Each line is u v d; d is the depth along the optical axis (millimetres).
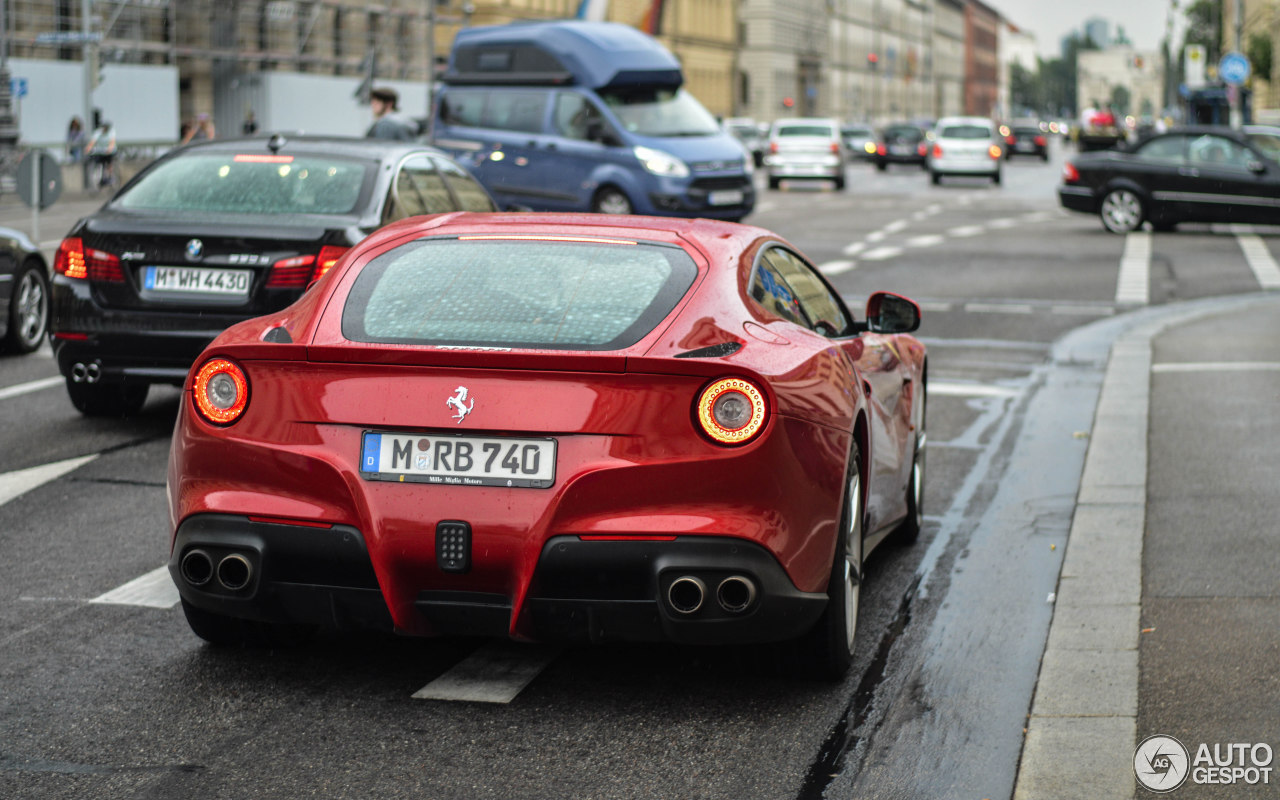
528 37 24281
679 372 4633
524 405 4648
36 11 47906
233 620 5426
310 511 4742
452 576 4688
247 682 5211
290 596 4836
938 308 17891
